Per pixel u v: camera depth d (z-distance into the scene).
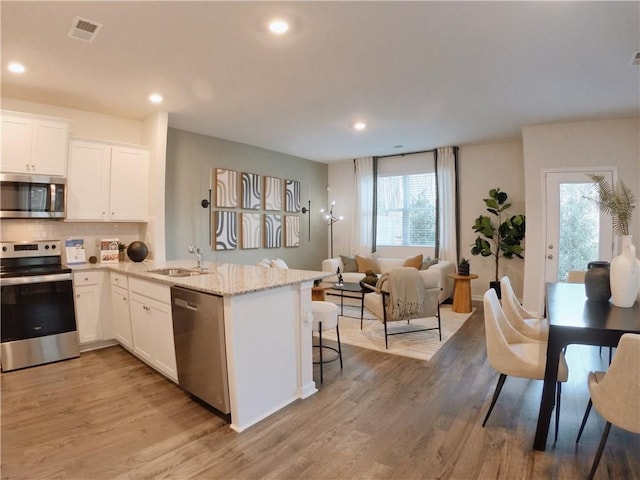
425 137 5.46
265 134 5.26
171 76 3.19
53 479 1.82
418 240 6.69
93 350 3.72
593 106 4.04
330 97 3.75
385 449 2.03
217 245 5.39
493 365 2.20
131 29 2.42
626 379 1.56
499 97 3.75
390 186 6.95
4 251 3.49
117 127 4.32
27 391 2.79
